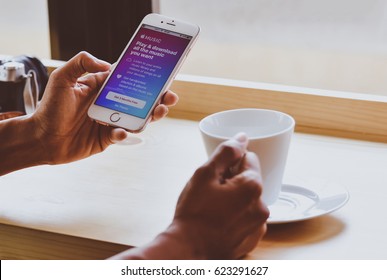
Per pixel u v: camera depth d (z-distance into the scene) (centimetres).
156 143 118
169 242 75
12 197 100
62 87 97
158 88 98
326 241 85
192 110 129
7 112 121
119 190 101
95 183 103
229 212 76
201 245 76
